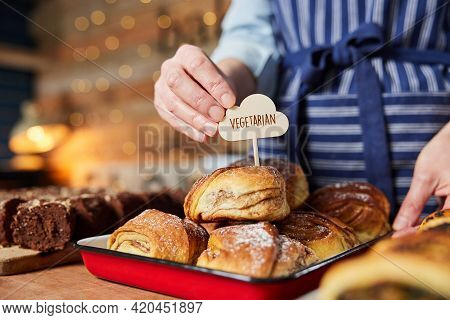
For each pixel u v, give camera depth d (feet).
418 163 3.07
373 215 3.03
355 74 3.90
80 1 12.67
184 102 2.80
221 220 2.47
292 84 4.21
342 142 3.99
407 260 1.88
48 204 3.05
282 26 4.45
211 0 9.26
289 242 2.21
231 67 3.98
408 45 3.96
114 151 12.16
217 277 2.02
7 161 14.08
